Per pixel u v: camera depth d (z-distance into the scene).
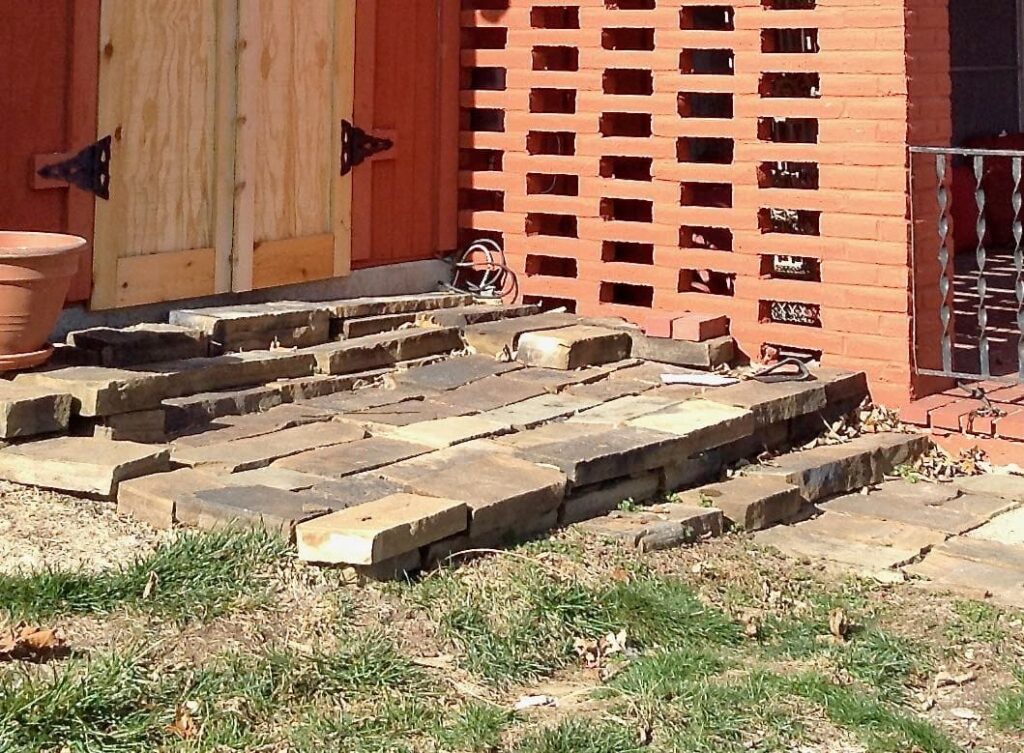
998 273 10.05
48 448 6.67
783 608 6.45
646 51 8.30
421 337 7.99
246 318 7.66
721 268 8.17
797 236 7.99
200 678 5.77
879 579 6.66
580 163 8.52
